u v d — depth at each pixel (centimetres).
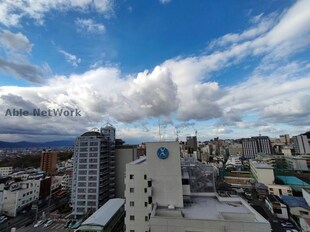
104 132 8275
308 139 18338
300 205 6334
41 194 8731
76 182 6944
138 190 3428
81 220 6091
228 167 14675
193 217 2394
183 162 3925
